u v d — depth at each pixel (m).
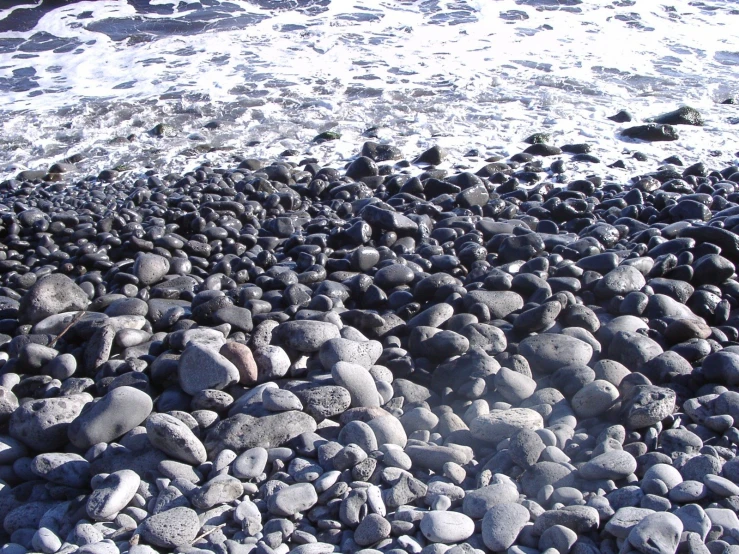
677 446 3.30
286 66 10.59
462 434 3.43
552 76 10.07
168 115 9.27
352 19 12.27
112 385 3.82
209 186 7.29
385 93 9.66
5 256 6.21
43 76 10.54
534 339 3.99
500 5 12.73
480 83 9.88
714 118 8.86
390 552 2.74
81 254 5.88
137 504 3.10
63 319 4.59
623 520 2.76
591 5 12.70
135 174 7.98
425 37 11.52
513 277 4.83
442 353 4.02
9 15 12.52
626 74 10.18
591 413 3.52
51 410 3.52
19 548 2.93
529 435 3.21
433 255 5.55
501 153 8.06
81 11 12.70
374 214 5.94
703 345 4.00
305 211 6.95
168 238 5.96
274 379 3.86
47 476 3.28
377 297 4.80
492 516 2.84
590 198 6.73
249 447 3.33
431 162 7.83
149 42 11.55
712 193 6.69
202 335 4.10
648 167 7.65
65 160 8.36
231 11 12.65
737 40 11.41
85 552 2.77
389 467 3.14
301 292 4.85
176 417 3.42
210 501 3.00
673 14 12.42
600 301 4.71
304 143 8.48
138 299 4.78
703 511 2.78
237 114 9.23
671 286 4.68
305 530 2.95
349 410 3.53
